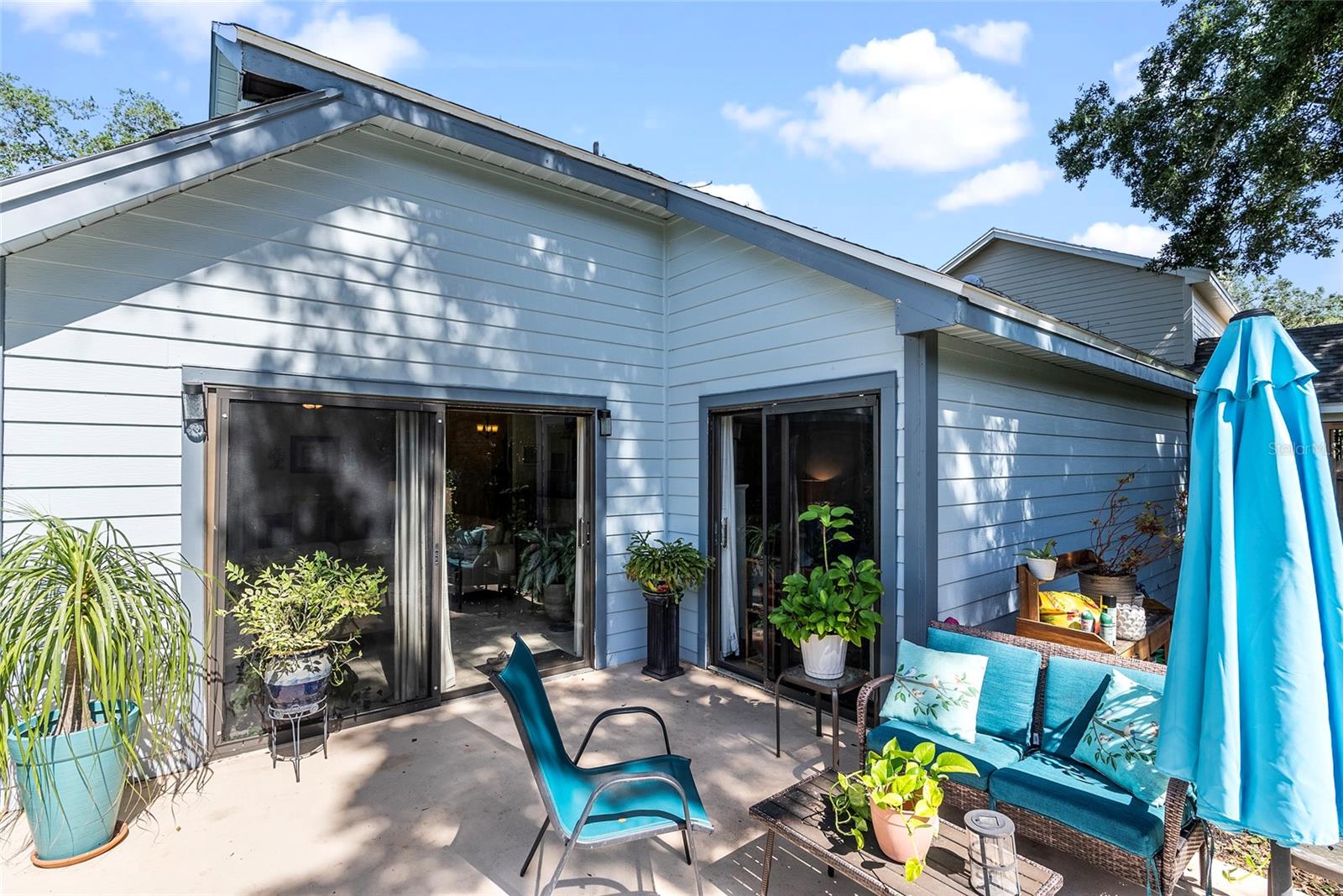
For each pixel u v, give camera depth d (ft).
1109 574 14.28
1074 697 9.18
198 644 11.47
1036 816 8.06
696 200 16.15
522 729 7.48
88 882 8.40
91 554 8.77
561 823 7.35
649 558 16.37
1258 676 5.71
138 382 11.00
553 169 15.23
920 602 12.30
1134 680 8.57
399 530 13.87
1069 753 8.95
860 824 7.06
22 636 7.95
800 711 14.29
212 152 10.48
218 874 8.57
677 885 8.37
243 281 12.03
